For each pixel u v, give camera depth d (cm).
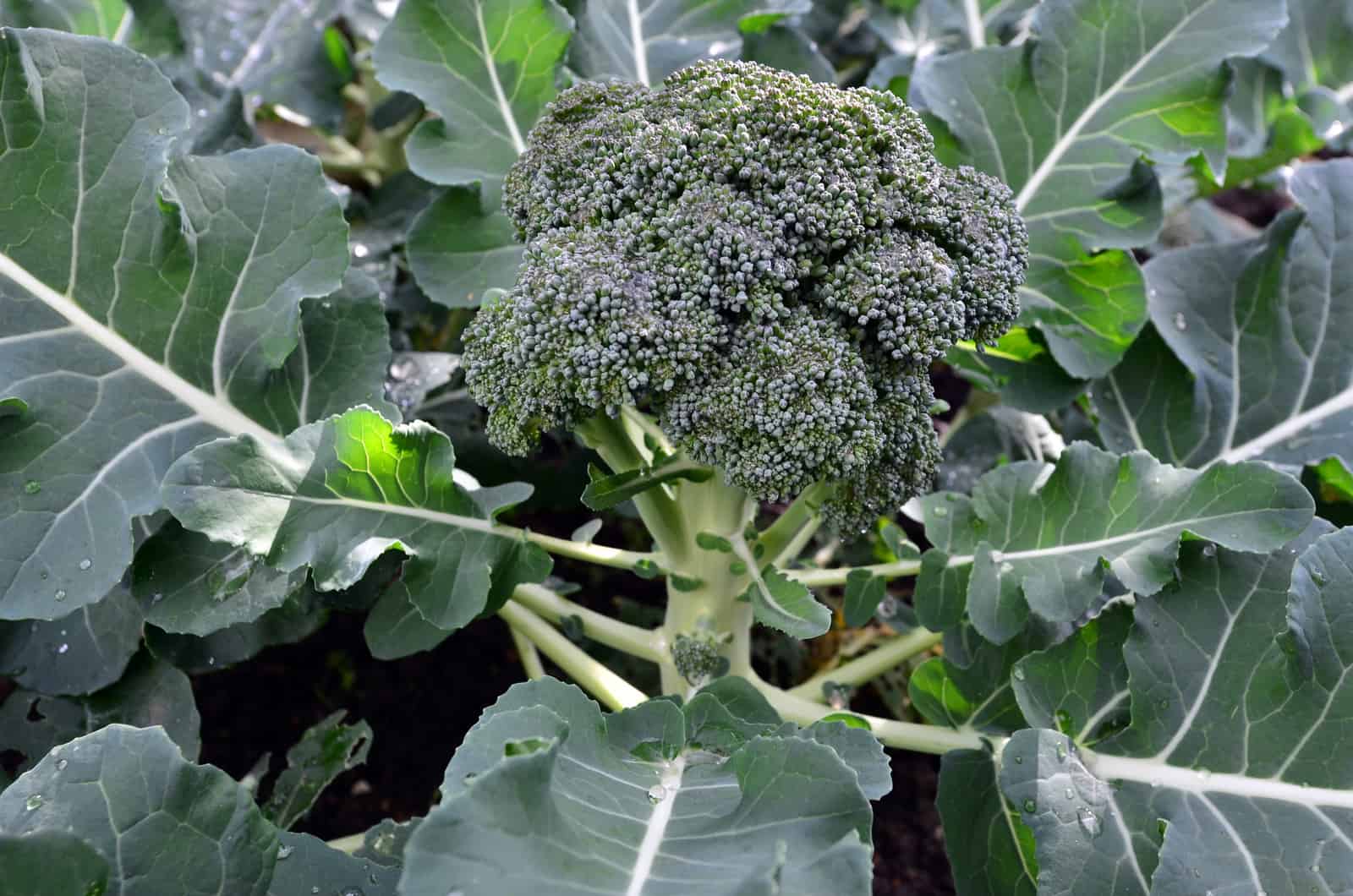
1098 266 84
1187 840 72
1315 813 72
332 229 78
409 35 84
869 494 74
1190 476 76
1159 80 84
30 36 75
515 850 63
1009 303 75
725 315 72
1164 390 85
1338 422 83
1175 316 85
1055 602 76
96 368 76
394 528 74
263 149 79
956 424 97
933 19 97
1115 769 74
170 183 77
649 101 75
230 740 90
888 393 73
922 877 88
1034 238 85
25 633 78
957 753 76
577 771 68
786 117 72
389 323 90
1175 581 75
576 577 97
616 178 73
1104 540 76
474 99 85
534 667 86
